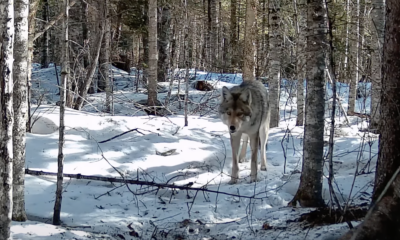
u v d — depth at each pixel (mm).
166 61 19859
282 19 15664
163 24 19734
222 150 9055
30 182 6426
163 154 8312
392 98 4430
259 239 4934
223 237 5145
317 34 5484
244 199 6414
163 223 5594
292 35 17922
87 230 5172
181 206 6234
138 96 16672
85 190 6477
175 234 5301
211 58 26000
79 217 5562
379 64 9922
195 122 11484
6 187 3902
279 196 6379
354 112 14523
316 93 5570
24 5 4742
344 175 7262
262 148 8430
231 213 6031
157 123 10133
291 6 15445
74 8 14773
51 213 5582
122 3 18875
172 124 10305
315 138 5633
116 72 22250
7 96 3857
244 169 8492
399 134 4406
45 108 10383
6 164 3891
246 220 5590
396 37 4359
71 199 6074
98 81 18656
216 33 26734
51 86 18375
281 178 7398
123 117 10203
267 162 8914
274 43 11992
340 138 9781
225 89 7777
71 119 9156
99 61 18219
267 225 5191
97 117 9672
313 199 5680
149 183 6066
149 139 8875
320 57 5512
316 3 5457
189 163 8094
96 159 7645
